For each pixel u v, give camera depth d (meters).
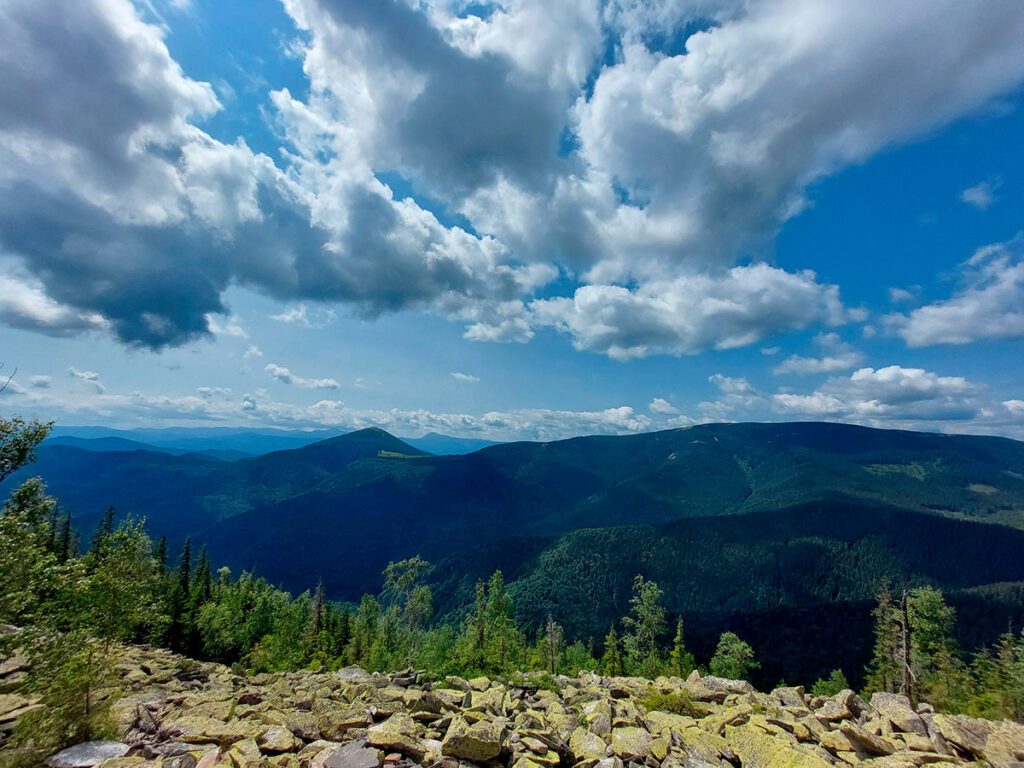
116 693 15.56
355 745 13.94
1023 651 44.66
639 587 85.75
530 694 23.36
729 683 25.00
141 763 12.09
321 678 24.17
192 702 18.38
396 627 82.69
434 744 15.03
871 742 15.83
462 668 49.91
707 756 15.39
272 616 76.81
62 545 69.88
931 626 55.53
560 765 14.75
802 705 21.25
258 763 12.43
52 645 14.06
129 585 16.88
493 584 84.94
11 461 16.05
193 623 64.88
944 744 15.74
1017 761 13.65
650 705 21.42
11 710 15.31
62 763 12.52
